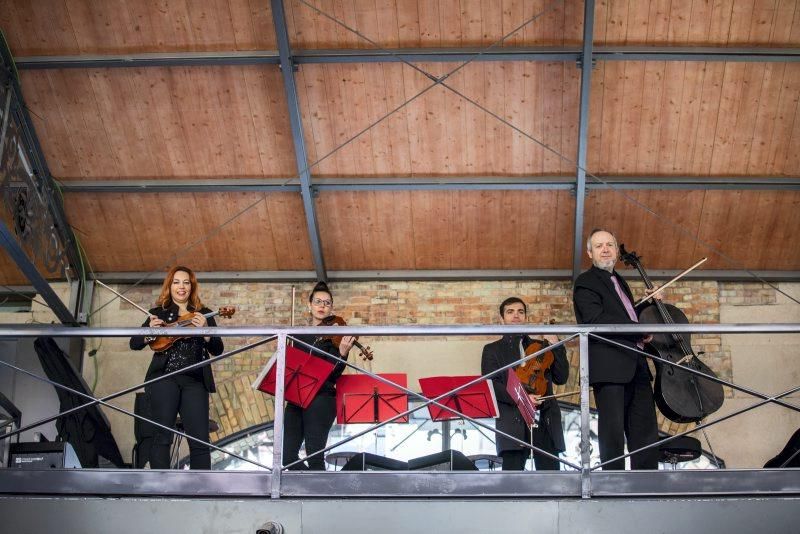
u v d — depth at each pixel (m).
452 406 5.68
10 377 8.28
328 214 8.46
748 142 8.03
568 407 8.37
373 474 5.18
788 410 8.39
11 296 8.82
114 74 7.74
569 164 8.12
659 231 8.52
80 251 8.67
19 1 7.41
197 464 5.55
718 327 5.28
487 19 7.52
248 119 7.95
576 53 7.50
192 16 7.48
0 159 7.52
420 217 8.47
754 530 5.06
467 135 8.02
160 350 5.70
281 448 5.21
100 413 7.23
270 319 8.73
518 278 8.77
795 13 7.41
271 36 7.55
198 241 8.62
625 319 5.54
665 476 5.16
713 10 7.42
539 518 5.08
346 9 7.47
